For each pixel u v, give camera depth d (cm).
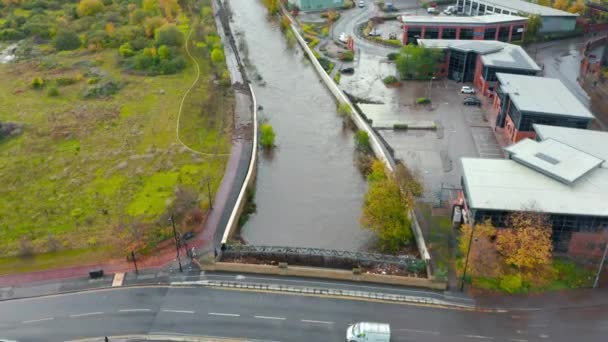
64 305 7719
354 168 11644
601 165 9306
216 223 9431
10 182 10881
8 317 7519
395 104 14062
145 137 12581
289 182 11144
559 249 8412
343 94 14425
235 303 7688
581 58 17438
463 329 7162
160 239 8919
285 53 18912
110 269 8419
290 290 7919
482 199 8288
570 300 7606
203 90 15212
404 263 8269
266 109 14438
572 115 10919
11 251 8900
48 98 14625
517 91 11994
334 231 9594
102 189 10612
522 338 7006
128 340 7081
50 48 18388
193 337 7119
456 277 8031
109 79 15675
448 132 12512
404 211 8831
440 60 15600
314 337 7088
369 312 7481
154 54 16988
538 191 8512
